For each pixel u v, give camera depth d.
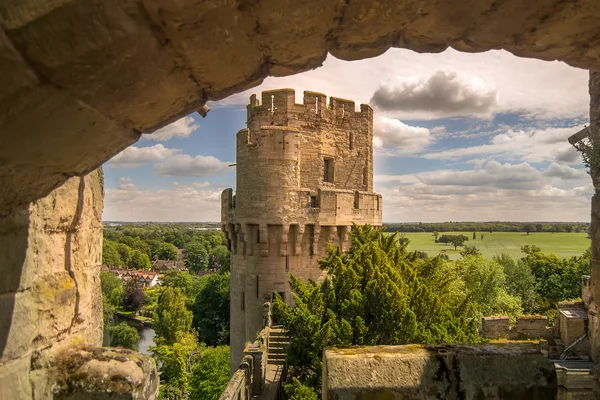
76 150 3.76
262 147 26.28
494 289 40.50
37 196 4.03
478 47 4.56
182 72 3.70
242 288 28.19
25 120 3.13
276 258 26.64
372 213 30.14
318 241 27.48
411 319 14.61
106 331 67.50
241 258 28.20
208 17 3.18
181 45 3.36
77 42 2.85
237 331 28.92
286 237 26.47
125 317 97.19
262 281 26.62
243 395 15.44
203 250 142.50
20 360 4.02
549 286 60.34
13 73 2.85
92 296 5.53
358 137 31.12
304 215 26.83
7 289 3.84
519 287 57.59
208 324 63.91
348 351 5.40
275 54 4.03
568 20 3.95
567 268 59.50
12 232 3.88
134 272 139.25
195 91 4.12
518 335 24.75
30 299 4.17
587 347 17.58
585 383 12.20
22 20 2.65
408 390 4.96
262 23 3.53
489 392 5.01
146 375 4.76
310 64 4.45
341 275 17.30
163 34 3.21
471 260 41.25
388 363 5.16
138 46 3.10
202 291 68.31
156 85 3.62
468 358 5.20
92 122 3.55
